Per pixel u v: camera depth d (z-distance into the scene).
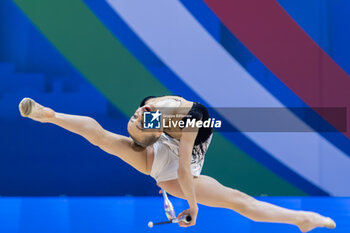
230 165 20.02
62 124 10.36
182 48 19.70
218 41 19.81
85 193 19.73
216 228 13.88
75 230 13.55
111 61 19.56
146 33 19.59
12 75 19.48
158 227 13.93
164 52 19.64
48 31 19.48
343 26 20.14
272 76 20.02
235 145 20.03
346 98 20.19
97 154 19.84
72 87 19.52
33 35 19.50
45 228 13.72
